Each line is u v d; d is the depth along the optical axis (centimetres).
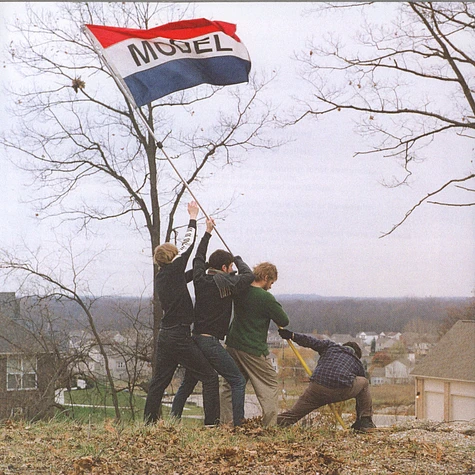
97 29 905
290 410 774
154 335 1789
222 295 745
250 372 760
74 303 1797
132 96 893
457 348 1755
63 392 1744
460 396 1694
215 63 929
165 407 1141
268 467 566
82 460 560
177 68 916
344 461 581
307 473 550
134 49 905
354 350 799
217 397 752
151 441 648
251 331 760
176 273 752
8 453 602
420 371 1683
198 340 752
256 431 704
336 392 755
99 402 1744
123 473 549
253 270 783
